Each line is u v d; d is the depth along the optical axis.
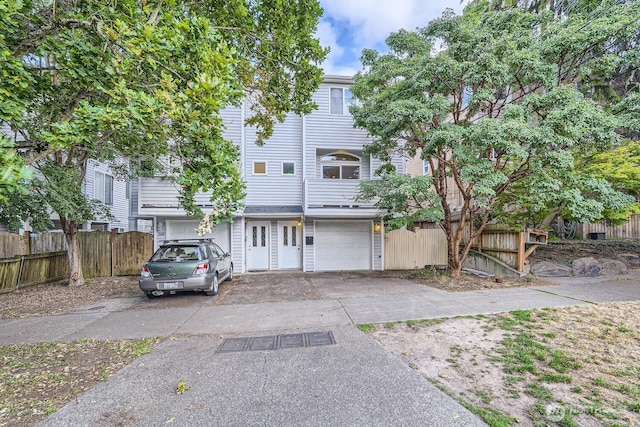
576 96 6.51
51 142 2.90
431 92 7.82
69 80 4.07
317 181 10.82
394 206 9.02
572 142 6.35
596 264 8.39
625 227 12.70
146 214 10.16
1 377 3.35
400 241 12.23
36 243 9.84
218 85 3.26
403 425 2.41
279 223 12.11
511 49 6.73
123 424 2.51
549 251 10.38
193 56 3.52
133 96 3.04
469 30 7.27
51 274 9.32
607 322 4.57
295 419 2.52
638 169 7.48
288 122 11.88
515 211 9.22
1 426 2.49
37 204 7.19
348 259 12.01
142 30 3.19
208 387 3.06
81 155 7.53
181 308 6.20
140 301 6.95
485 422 2.44
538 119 7.24
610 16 7.24
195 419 2.55
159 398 2.88
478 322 4.84
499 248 9.32
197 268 7.03
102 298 7.32
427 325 4.79
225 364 3.58
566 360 3.45
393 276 10.04
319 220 11.89
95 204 9.15
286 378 3.21
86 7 3.54
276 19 5.37
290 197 11.84
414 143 8.80
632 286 6.91
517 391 2.89
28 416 2.63
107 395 2.96
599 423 2.40
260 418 2.54
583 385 2.96
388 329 4.67
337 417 2.53
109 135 4.34
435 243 12.41
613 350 3.68
